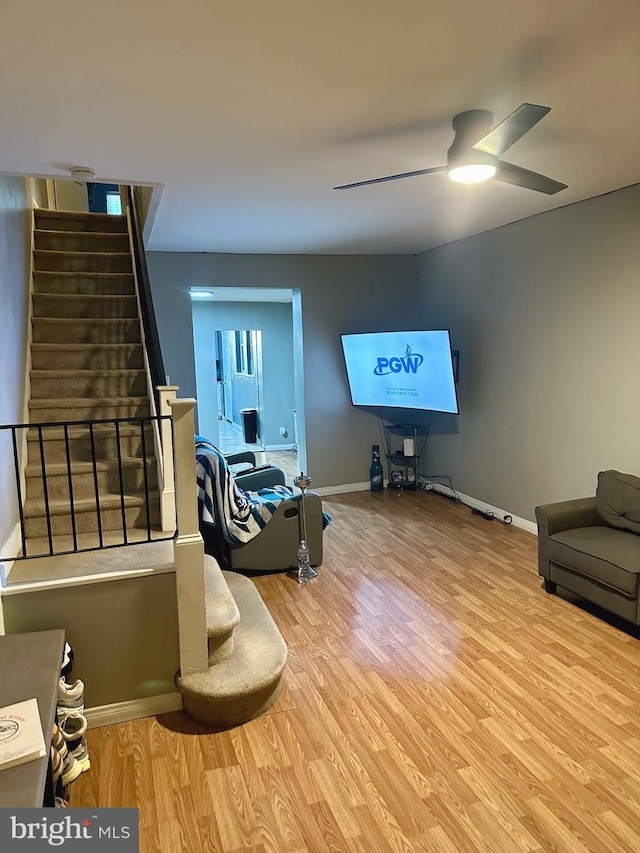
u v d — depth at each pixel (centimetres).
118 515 321
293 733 246
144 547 291
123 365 416
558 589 379
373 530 509
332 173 317
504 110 238
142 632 255
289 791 214
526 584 390
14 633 238
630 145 289
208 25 169
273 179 325
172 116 234
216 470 379
